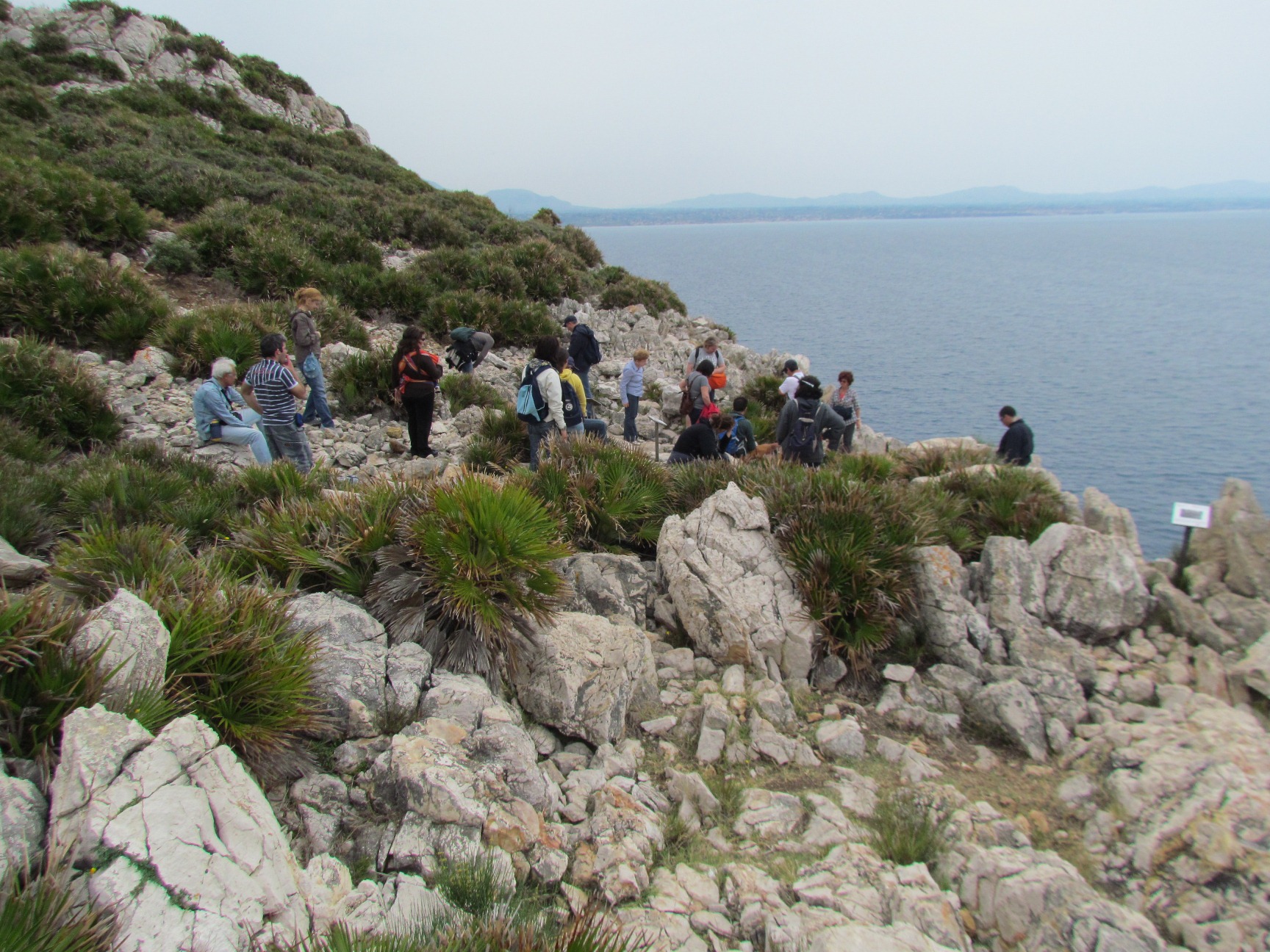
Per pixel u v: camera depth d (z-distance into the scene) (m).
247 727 3.88
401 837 3.73
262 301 15.59
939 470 11.41
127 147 24.11
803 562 6.65
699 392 11.73
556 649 5.22
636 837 4.22
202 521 7.02
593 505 7.49
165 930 2.58
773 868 4.26
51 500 7.02
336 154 36.34
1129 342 167.12
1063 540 7.19
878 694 6.23
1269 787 4.65
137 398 10.98
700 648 6.35
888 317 199.62
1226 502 7.80
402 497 6.20
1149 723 5.63
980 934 4.11
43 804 2.91
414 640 5.10
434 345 16.56
